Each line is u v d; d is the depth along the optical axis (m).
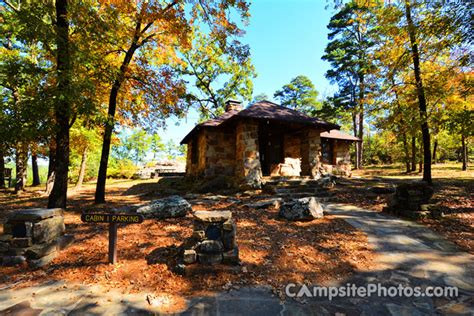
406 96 10.16
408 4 8.77
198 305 2.85
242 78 23.67
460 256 4.16
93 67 7.08
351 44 21.02
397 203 6.69
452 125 7.95
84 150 14.94
